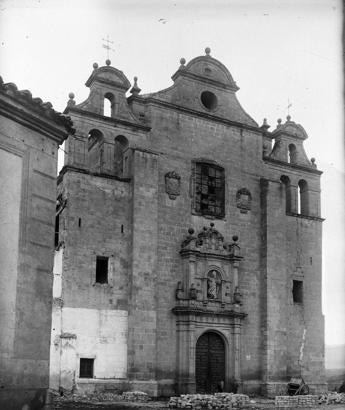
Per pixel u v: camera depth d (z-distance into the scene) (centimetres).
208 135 5456
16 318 2388
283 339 5338
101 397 4328
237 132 5628
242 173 5575
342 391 5291
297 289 5672
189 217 5184
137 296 4716
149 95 5244
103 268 4747
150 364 4662
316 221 5884
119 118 5066
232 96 5700
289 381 5319
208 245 5172
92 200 4756
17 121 2509
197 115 5422
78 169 4744
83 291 4572
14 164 2477
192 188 5244
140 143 5094
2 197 2400
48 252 2594
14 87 2455
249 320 5309
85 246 4650
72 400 4138
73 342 4453
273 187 5603
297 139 6059
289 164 5869
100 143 5172
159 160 5144
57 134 2702
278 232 5541
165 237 5031
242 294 5309
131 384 4547
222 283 5172
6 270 2372
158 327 4847
